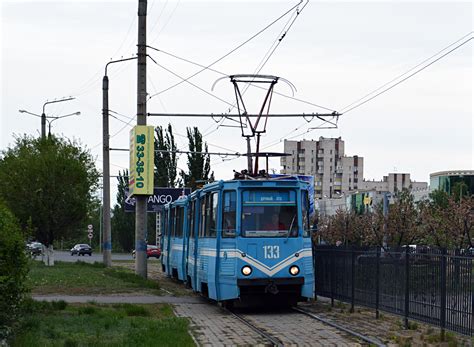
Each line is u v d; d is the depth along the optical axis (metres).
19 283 13.15
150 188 30.42
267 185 19.83
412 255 15.91
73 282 28.62
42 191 42.06
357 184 150.62
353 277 19.73
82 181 43.31
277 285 19.25
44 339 13.46
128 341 13.41
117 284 27.97
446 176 82.88
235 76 24.77
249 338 14.68
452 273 14.02
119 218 89.69
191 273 24.84
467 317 13.38
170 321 16.70
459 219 38.69
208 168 62.00
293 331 15.66
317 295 23.38
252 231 19.47
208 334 15.31
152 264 57.19
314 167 149.50
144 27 30.52
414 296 15.76
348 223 58.25
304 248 19.66
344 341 14.11
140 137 30.36
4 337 12.34
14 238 13.03
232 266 19.33
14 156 43.31
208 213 21.58
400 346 13.60
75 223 43.44
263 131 24.58
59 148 43.72
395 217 43.94
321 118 29.14
